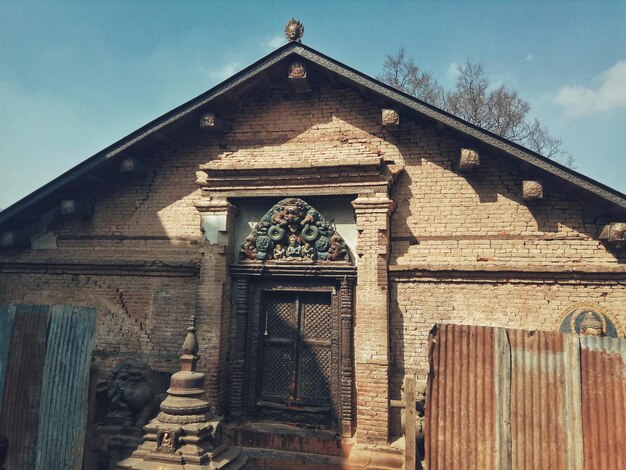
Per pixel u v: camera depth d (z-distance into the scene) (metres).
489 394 4.74
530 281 7.19
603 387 4.48
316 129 8.54
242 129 8.88
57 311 6.71
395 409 7.34
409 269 7.58
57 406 6.43
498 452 4.61
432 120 7.83
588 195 6.94
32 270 9.41
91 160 8.59
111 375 8.51
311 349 8.23
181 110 8.44
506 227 7.49
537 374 4.67
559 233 7.28
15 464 6.41
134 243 9.03
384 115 7.82
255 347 8.33
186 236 8.82
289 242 8.31
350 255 8.05
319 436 7.64
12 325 6.84
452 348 4.93
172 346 8.48
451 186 7.82
